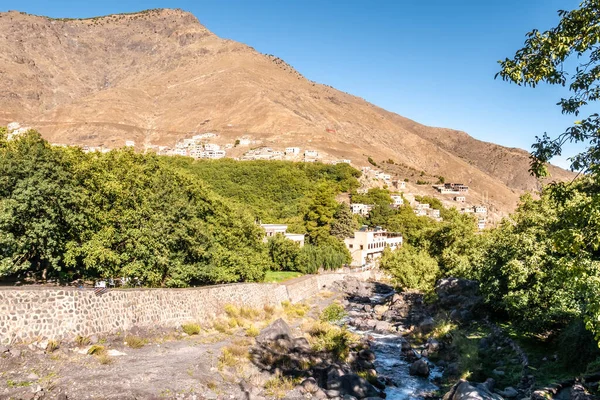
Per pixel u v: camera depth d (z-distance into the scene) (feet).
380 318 165.37
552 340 88.17
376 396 79.56
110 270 106.63
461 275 163.73
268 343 104.37
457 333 111.04
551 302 80.69
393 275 203.92
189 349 90.79
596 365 66.44
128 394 61.31
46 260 104.88
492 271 112.06
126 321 91.40
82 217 97.45
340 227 335.06
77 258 108.27
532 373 74.54
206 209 148.15
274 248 239.09
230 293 135.64
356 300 215.72
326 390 78.79
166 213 118.52
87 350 77.00
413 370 97.04
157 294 102.12
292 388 78.33
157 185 122.93
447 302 143.64
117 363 74.69
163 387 66.33
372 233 332.60
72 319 79.25
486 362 91.30
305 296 207.51
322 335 120.78
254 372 83.87
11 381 59.82
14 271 91.56
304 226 343.87
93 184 105.09
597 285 41.52
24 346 70.28
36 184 88.94
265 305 155.53
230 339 105.19
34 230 87.92
